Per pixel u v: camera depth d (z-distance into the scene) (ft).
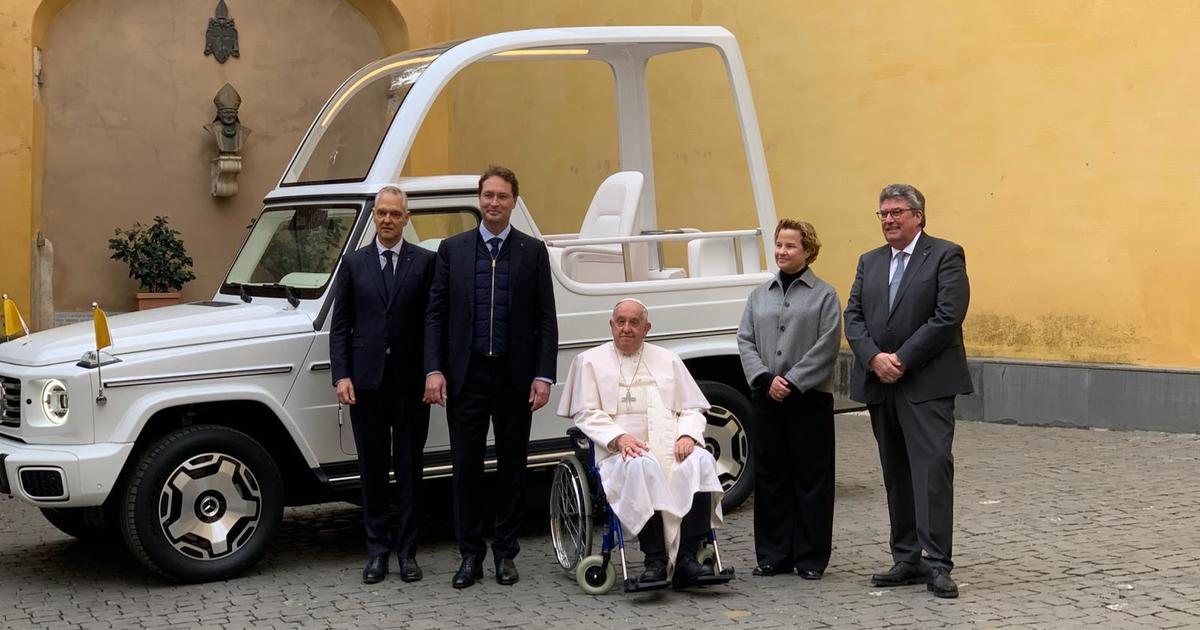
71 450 19.93
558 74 48.57
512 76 50.80
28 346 21.62
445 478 23.29
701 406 19.79
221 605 19.39
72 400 20.01
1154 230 32.91
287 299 22.68
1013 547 21.66
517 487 20.59
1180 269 32.50
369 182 22.94
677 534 18.88
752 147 26.76
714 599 19.13
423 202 23.25
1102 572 19.80
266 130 52.60
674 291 24.95
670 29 26.20
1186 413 32.19
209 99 51.70
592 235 27.37
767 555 20.59
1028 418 35.06
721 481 25.05
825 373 20.01
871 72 38.52
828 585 19.80
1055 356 34.86
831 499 20.26
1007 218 35.73
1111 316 33.78
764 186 26.78
